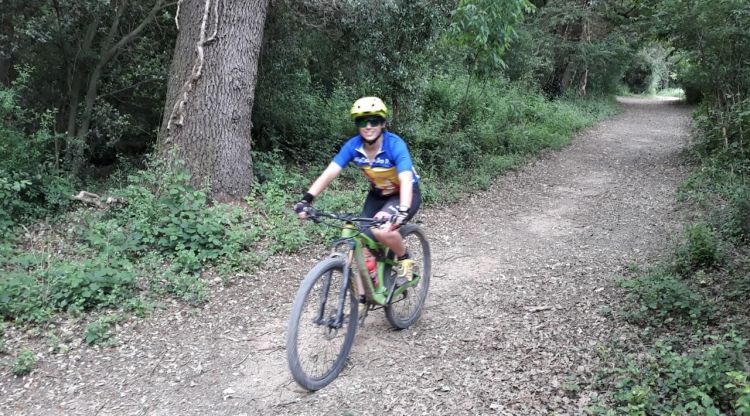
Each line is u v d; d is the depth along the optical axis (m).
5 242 6.10
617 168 12.35
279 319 4.91
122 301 5.05
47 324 4.60
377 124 3.79
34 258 5.63
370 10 9.90
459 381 3.77
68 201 7.28
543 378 3.71
